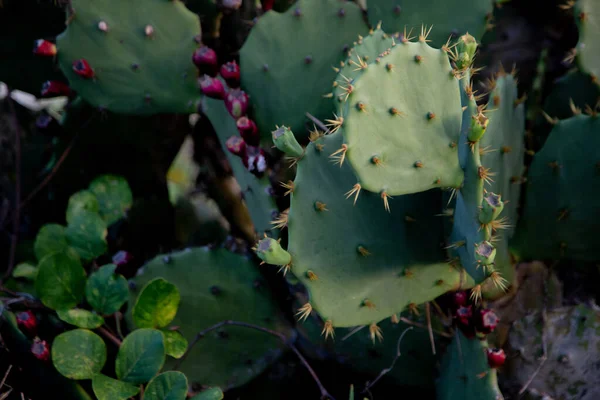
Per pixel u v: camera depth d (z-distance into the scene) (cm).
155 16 186
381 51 173
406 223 165
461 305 169
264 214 179
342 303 165
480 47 200
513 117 175
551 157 177
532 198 180
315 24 183
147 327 177
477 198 156
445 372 175
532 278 180
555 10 203
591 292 185
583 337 171
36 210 212
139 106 191
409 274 167
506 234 176
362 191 164
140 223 205
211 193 209
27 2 198
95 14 185
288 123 186
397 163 157
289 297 186
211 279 185
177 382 169
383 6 184
